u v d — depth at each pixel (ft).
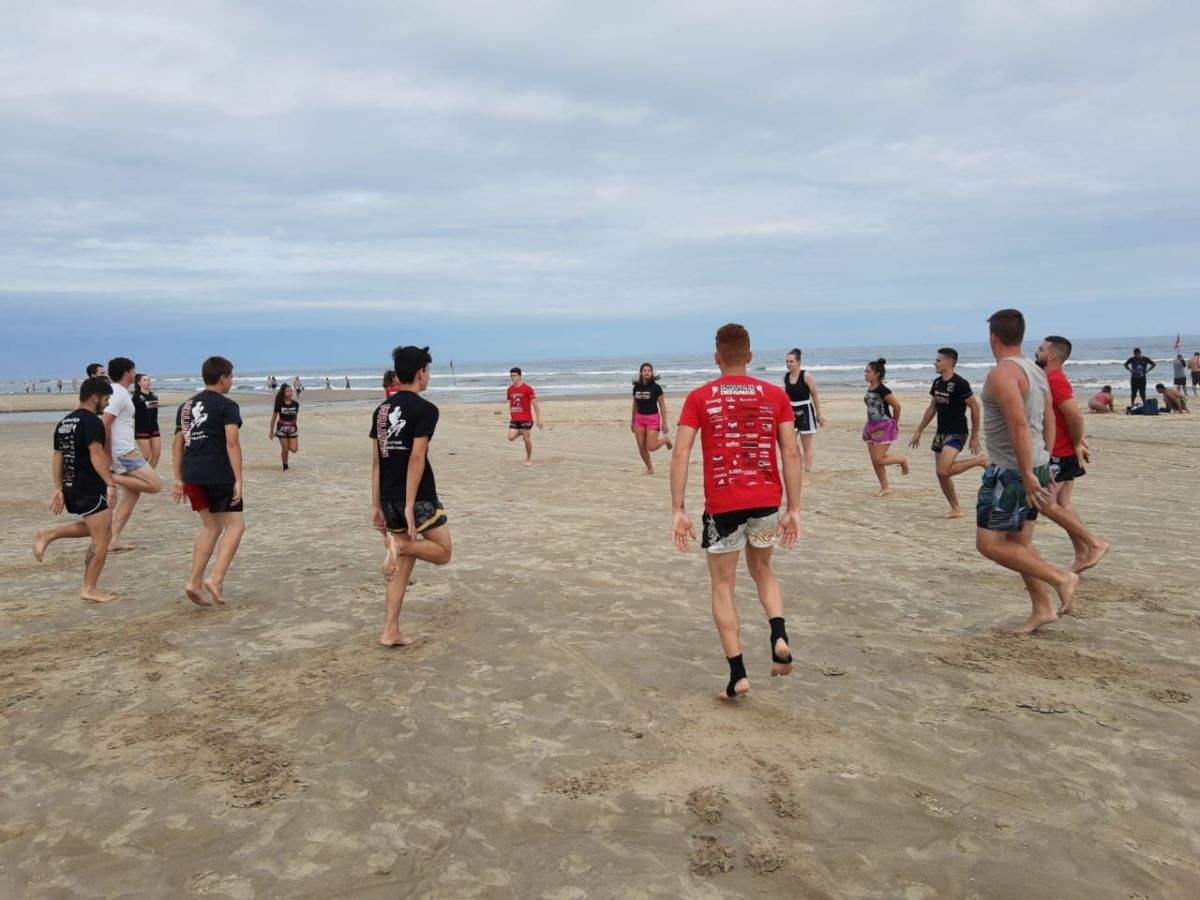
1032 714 12.56
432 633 17.04
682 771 11.00
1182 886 8.52
